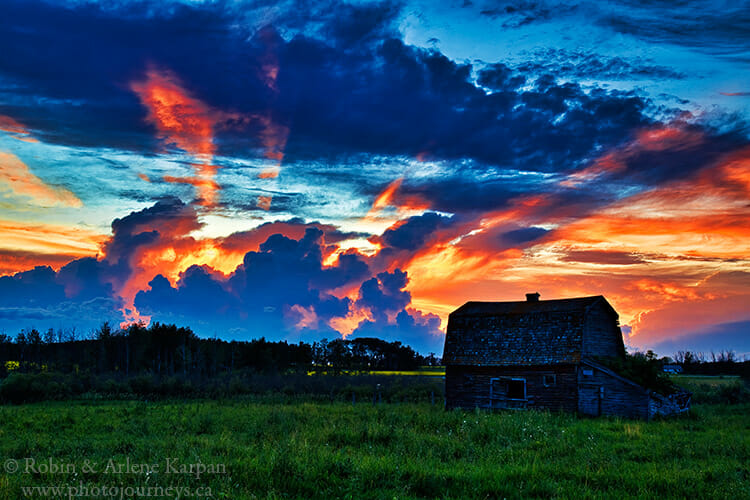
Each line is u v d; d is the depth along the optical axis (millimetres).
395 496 13383
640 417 35938
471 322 45375
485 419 27453
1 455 19328
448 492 14047
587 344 40469
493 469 16297
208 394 61375
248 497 13141
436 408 43719
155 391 63031
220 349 106938
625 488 14906
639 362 37938
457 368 43875
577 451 19984
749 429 29094
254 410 38812
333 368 114125
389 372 121688
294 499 13477
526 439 22453
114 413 37531
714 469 17125
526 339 41750
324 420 29844
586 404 38281
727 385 51031
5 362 96625
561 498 13648
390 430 23125
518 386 45188
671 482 15164
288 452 17359
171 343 101312
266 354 106938
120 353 103125
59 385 58500
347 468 15508
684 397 40344
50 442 22141
